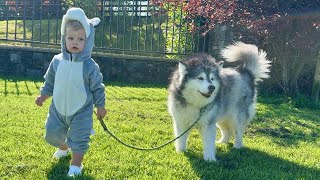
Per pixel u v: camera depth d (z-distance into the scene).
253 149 2.22
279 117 3.25
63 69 1.52
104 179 1.52
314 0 4.00
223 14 4.08
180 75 1.96
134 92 3.90
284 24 4.04
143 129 2.42
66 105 1.53
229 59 2.50
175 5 4.89
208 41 5.05
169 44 5.53
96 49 5.03
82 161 1.69
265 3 4.01
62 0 6.53
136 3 5.68
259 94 4.48
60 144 1.68
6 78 4.28
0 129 2.13
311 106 3.98
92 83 1.54
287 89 4.41
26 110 2.70
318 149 2.33
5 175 1.50
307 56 4.32
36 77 4.54
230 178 1.62
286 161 2.00
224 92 2.11
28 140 1.97
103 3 5.92
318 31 4.09
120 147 1.97
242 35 4.34
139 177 1.56
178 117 1.99
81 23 1.49
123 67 4.78
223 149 2.19
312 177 1.73
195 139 2.35
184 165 1.77
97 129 2.29
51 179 1.48
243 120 2.28
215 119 1.97
